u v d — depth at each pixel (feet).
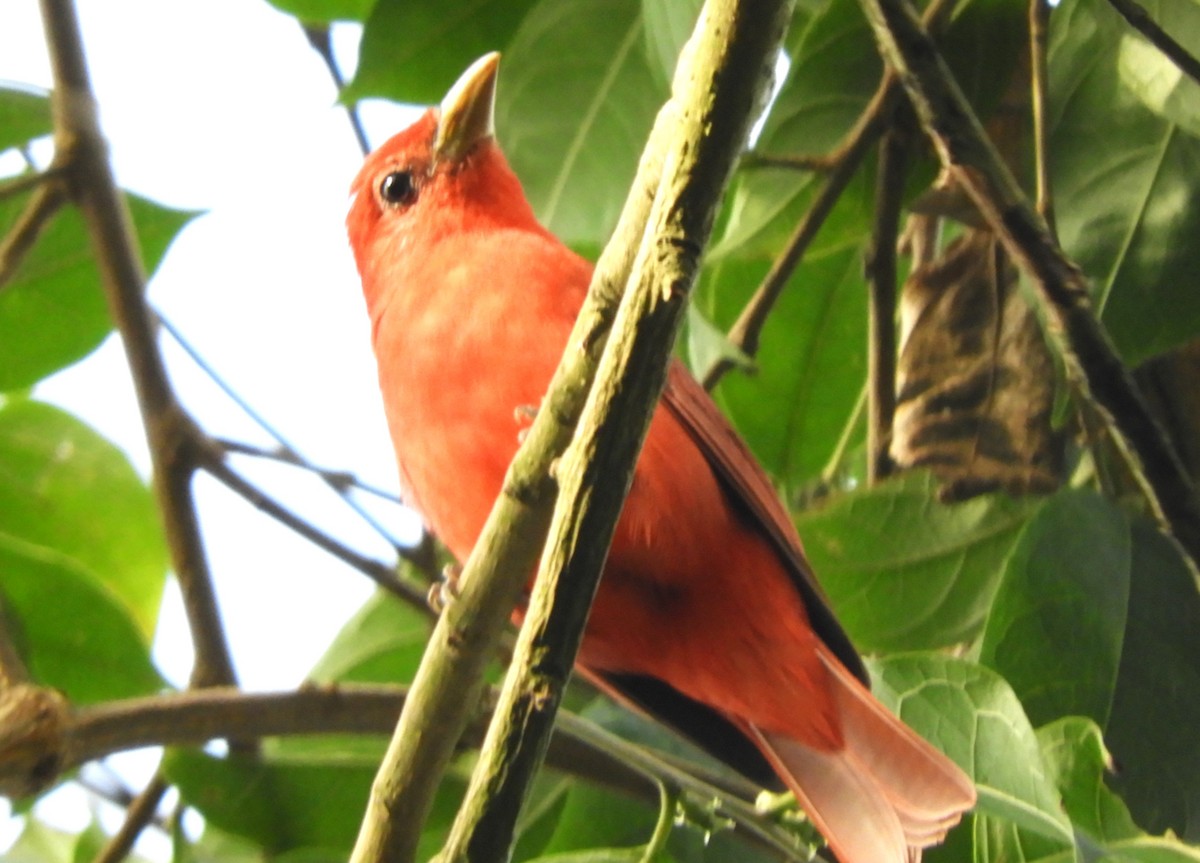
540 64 28.99
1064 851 21.54
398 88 29.99
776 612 23.65
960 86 27.22
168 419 27.81
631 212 15.93
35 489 33.14
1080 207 24.38
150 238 30.60
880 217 27.48
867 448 30.42
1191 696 21.98
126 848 26.50
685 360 31.94
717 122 14.75
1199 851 18.37
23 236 28.32
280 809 25.02
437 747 17.39
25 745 20.65
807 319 31.45
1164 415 25.95
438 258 26.61
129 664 28.09
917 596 26.17
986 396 26.40
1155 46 21.91
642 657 25.04
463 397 23.70
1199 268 23.59
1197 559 21.42
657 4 24.45
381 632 30.63
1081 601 22.35
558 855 22.74
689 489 23.43
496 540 17.06
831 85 28.09
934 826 21.84
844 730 23.22
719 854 24.29
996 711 21.16
